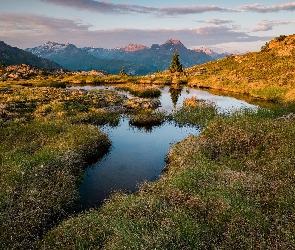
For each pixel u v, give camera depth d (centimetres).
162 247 867
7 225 1116
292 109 3616
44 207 1298
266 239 919
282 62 7288
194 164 1664
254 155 1772
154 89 6353
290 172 1405
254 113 3194
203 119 3378
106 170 1986
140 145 2575
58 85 7519
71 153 1922
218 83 6969
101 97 4953
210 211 1098
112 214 1154
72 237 1009
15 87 6031
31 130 2581
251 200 1158
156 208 1135
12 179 1486
